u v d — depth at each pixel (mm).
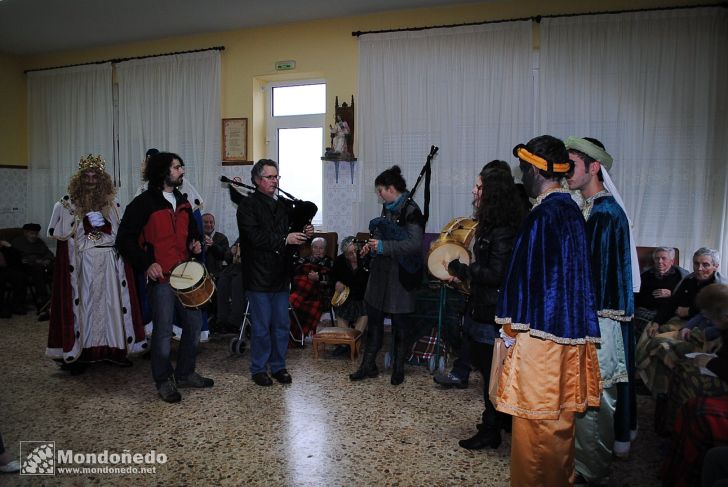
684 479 1845
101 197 3447
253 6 4898
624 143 4422
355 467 2225
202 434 2547
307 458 2303
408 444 2453
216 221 5625
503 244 2111
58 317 3398
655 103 4336
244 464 2246
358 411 2857
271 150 5676
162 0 4746
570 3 4551
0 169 6402
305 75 5430
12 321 5117
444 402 3008
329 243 4902
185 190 3783
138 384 3289
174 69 5715
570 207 1642
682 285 3268
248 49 5520
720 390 2045
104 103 6086
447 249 2738
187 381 3217
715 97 4219
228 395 3094
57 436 2521
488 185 2178
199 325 3189
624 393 2119
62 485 2068
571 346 1613
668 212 4355
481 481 2115
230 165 5605
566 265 1578
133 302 3508
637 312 3629
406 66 4934
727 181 4164
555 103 4555
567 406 1612
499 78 4695
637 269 2045
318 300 4352
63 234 3348
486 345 2273
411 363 3721
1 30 5562
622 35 4391
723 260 4195
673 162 4312
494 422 2373
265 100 5711
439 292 3830
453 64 4809
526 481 1649
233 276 4297
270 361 3373
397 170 3176
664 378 2498
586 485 2000
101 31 5613
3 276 5258
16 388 3207
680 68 4277
